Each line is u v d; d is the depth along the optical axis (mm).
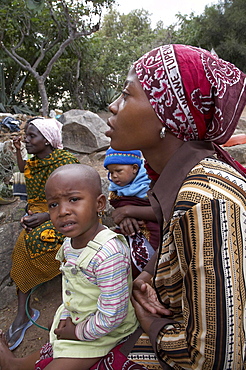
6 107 10914
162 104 1087
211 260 927
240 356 958
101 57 13977
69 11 9234
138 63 1139
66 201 1370
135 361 1276
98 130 5844
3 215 3426
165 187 1107
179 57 1047
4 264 2777
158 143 1177
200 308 955
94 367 1357
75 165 1465
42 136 2500
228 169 1075
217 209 930
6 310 2613
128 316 1427
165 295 1249
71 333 1396
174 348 1090
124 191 2166
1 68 11109
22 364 1669
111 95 13633
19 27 9141
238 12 17578
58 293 2771
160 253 1190
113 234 1435
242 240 949
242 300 938
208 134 1115
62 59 12492
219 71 1049
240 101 1100
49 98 13812
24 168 2641
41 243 2275
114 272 1342
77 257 1448
